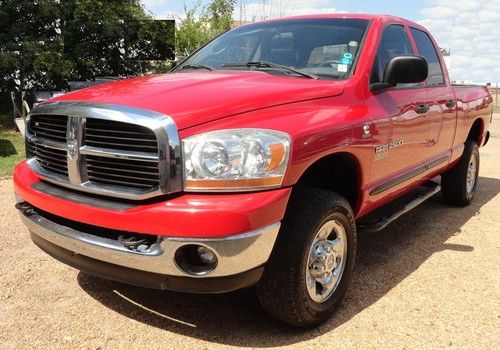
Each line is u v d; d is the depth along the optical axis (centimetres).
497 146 1227
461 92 563
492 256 456
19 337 306
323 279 322
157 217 263
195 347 300
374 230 394
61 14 1516
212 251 262
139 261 271
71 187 300
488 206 634
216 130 274
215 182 265
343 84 360
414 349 303
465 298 370
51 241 311
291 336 314
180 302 353
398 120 394
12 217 532
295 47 411
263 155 270
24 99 1106
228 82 336
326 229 319
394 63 378
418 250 468
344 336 315
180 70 432
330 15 443
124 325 323
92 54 1616
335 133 314
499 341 313
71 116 292
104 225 280
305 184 340
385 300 364
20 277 388
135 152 274
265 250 274
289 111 309
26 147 355
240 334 315
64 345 299
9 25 1484
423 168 464
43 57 1434
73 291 367
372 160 362
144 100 288
